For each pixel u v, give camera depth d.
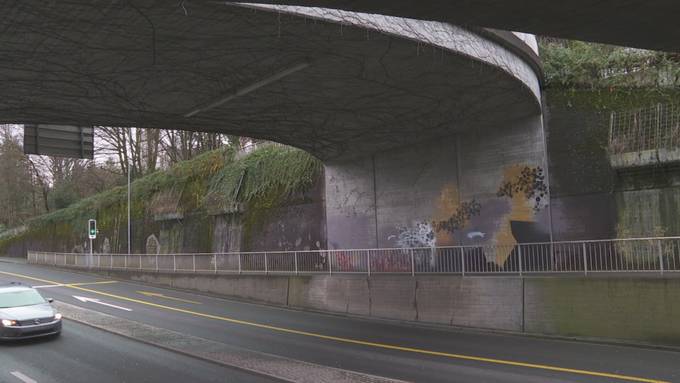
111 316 18.86
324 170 28.62
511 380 9.45
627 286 13.18
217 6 9.87
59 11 9.81
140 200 45.47
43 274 37.03
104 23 10.41
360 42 12.09
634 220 16.61
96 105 16.34
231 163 37.22
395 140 21.88
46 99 15.56
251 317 19.08
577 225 17.66
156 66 13.04
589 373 9.91
